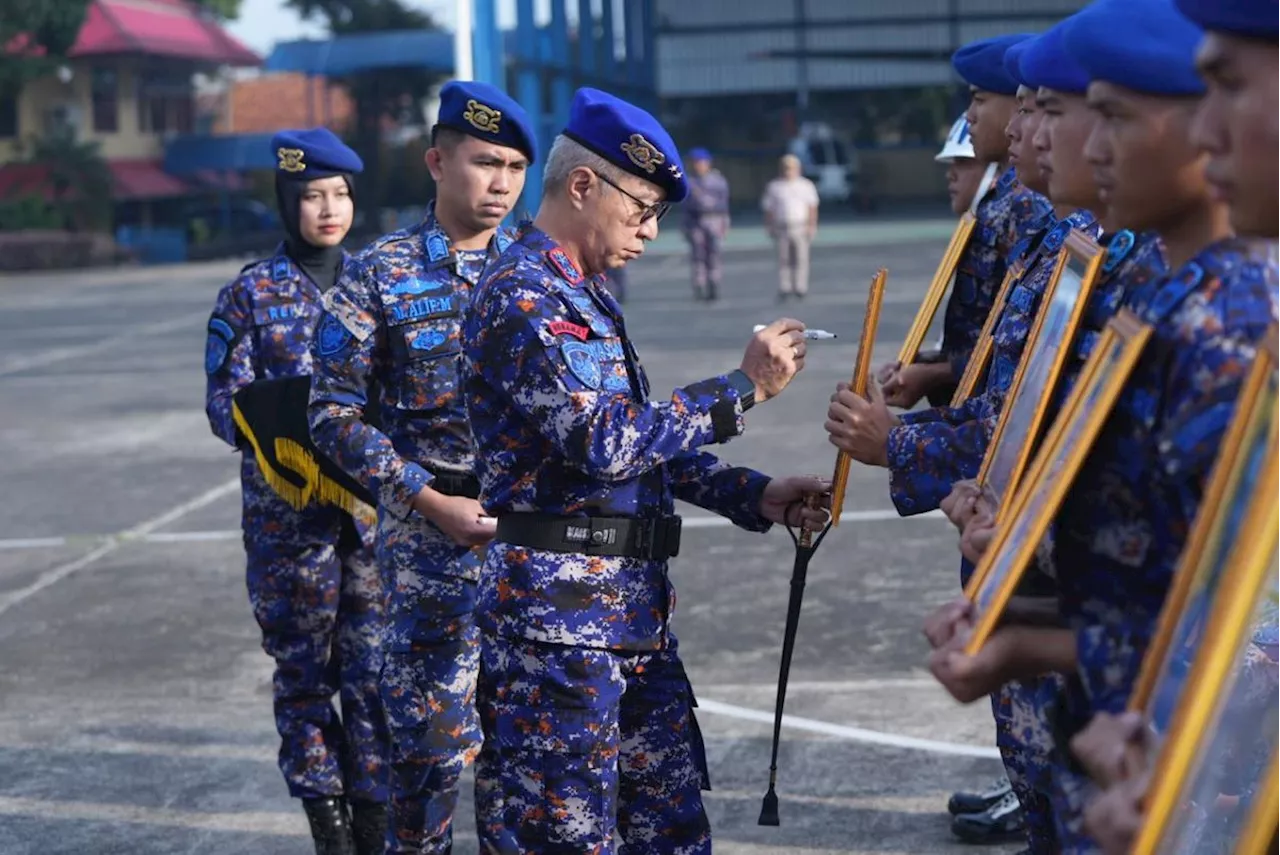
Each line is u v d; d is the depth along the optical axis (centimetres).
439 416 408
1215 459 191
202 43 5375
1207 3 171
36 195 4634
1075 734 220
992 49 387
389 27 5788
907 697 588
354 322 409
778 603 720
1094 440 204
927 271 2605
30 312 2681
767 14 5153
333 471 440
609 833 334
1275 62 170
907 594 728
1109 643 209
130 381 1659
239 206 5272
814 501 359
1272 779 186
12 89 4753
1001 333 334
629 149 331
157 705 621
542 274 332
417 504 393
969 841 457
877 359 1518
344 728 467
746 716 573
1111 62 201
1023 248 352
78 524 971
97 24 5031
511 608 333
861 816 480
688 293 2412
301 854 477
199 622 739
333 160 481
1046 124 256
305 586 460
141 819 507
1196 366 193
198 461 1175
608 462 320
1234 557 171
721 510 370
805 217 2181
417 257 414
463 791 524
